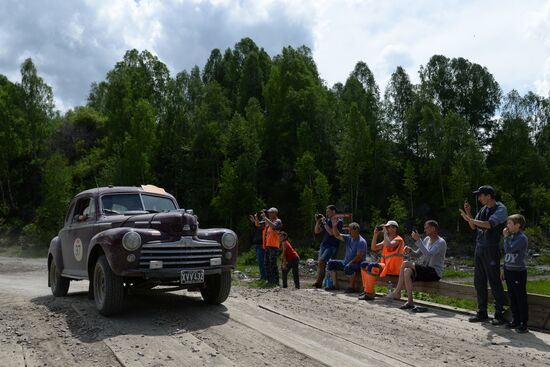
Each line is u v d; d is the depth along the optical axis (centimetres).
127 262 732
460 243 5766
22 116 7169
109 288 759
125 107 6794
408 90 8238
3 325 749
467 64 8956
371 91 8144
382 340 654
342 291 1161
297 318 783
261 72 9300
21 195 7062
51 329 716
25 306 915
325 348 607
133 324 732
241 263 3688
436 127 6825
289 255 1284
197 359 559
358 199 6625
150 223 789
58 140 7594
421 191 7025
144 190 977
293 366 536
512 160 7288
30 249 5166
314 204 5616
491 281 774
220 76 10675
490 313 865
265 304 916
